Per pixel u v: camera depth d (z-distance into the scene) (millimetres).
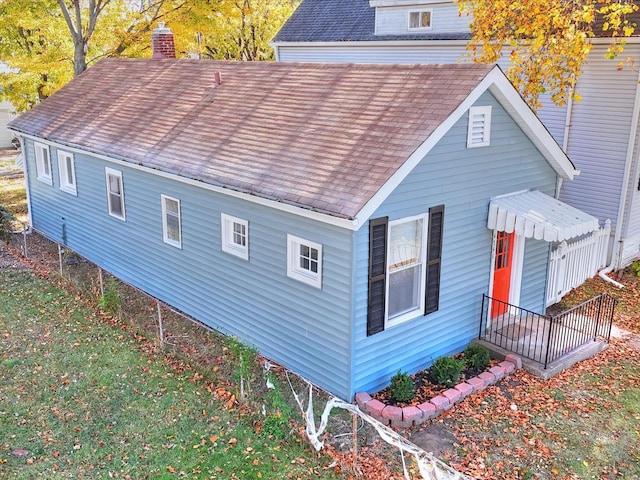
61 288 14383
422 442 8852
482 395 10156
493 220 11344
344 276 9328
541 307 13719
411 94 10703
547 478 8219
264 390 10141
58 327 12312
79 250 17500
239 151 11656
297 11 26734
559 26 13930
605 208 16766
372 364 9961
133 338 11906
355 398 9742
